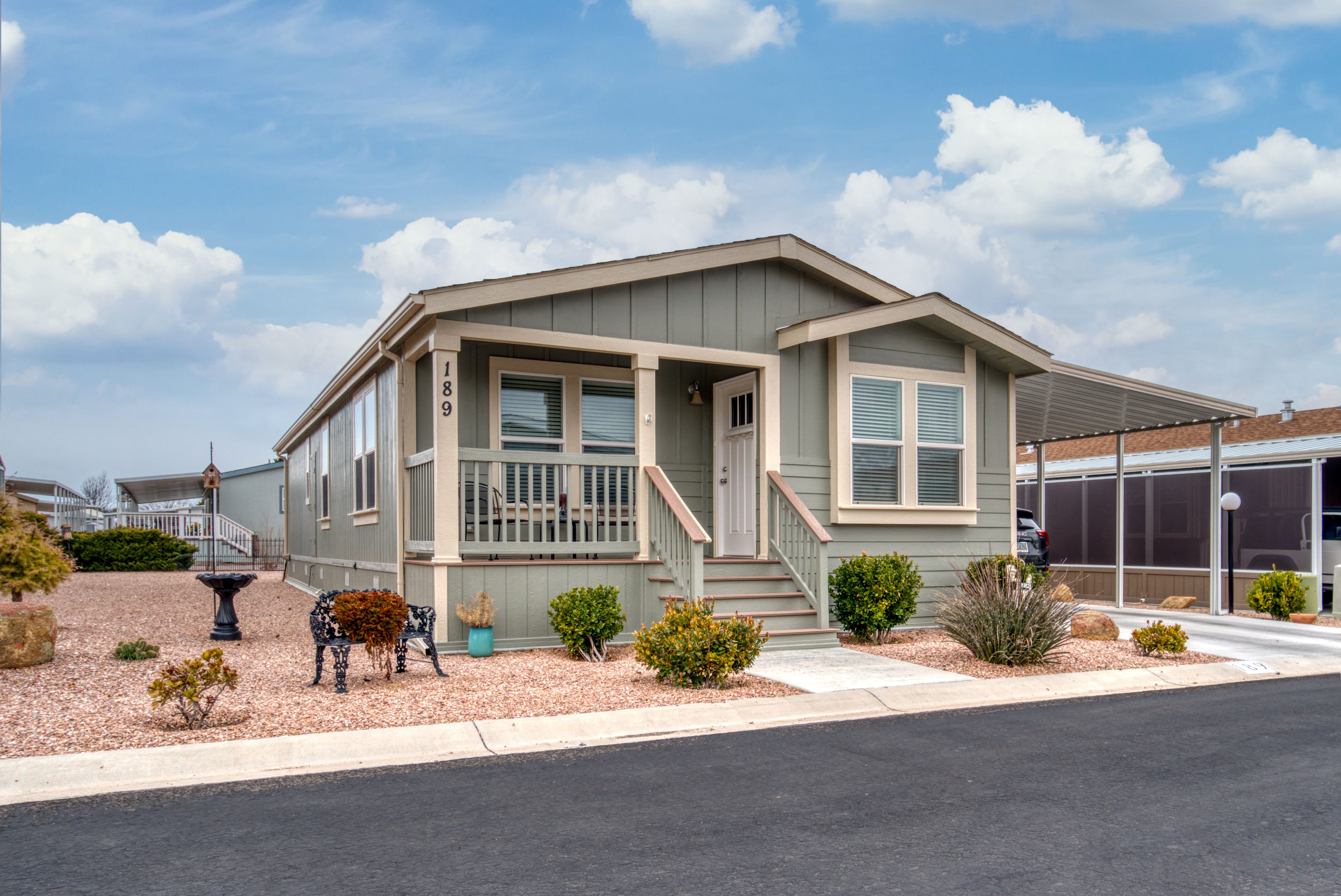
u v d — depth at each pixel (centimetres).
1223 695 798
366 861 383
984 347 1223
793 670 851
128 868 373
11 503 1031
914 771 533
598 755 568
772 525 1108
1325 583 1498
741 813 452
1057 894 354
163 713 630
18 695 669
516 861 384
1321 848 409
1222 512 1647
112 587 1816
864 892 354
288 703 671
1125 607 1697
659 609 1002
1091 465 1906
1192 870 381
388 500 1132
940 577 1202
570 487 1036
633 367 1046
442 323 934
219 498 3325
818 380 1152
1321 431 1644
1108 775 529
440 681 771
